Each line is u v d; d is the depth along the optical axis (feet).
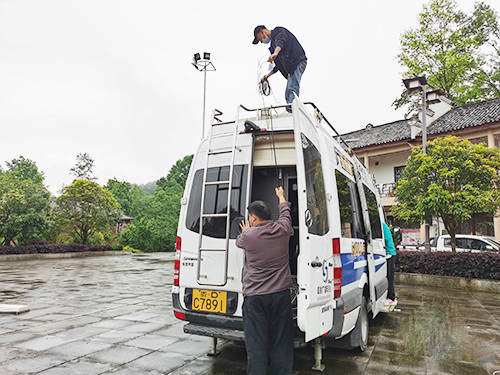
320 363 12.31
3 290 30.73
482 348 14.98
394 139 61.00
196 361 13.16
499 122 48.29
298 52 17.37
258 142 12.94
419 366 12.84
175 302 12.53
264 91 15.46
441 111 63.36
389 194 61.16
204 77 27.66
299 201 9.98
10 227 62.23
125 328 17.84
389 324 19.11
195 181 13.34
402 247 46.16
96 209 79.30
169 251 109.40
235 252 11.74
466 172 32.42
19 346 14.75
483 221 50.47
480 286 30.48
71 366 12.48
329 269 11.17
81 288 32.19
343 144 16.88
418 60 79.36
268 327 9.89
